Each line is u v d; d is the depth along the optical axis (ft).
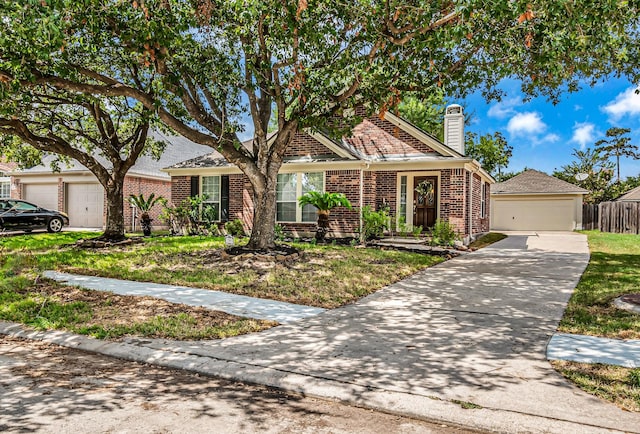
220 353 14.79
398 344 15.75
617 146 126.72
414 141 51.83
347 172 50.75
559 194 79.51
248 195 55.52
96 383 12.75
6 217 55.26
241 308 20.86
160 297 22.58
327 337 16.63
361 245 44.50
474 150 112.78
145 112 34.19
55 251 38.99
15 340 16.88
